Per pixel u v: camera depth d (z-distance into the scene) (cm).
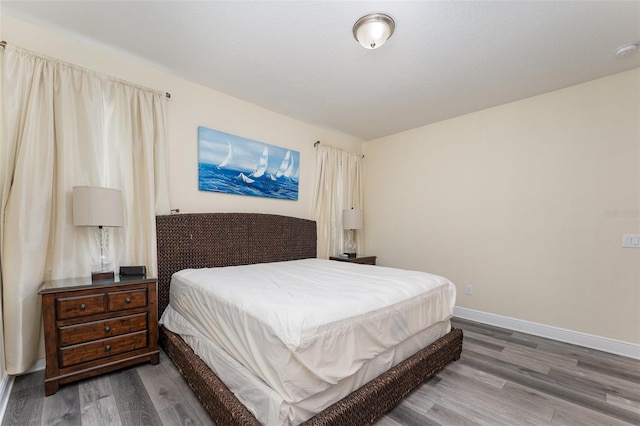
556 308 275
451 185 356
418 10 175
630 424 152
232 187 305
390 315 159
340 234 426
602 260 253
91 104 215
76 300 175
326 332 125
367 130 411
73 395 166
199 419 147
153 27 199
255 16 186
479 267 329
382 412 147
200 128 280
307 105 326
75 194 190
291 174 364
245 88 287
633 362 225
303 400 118
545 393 179
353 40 209
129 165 230
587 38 200
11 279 177
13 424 142
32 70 192
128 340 194
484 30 193
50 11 184
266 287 172
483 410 162
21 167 183
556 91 279
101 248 213
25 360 180
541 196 287
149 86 249
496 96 295
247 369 133
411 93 292
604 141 253
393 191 422
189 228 262
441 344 201
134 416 149
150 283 204
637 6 169
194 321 190
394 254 418
